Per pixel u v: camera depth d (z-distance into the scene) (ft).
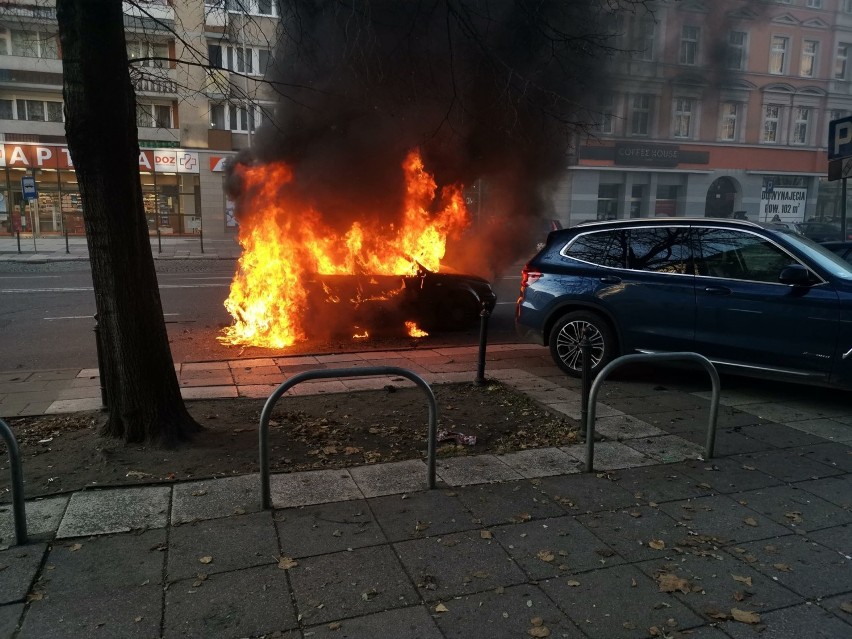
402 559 9.91
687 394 19.77
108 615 8.38
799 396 19.62
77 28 12.43
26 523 10.53
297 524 10.93
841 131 30.86
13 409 17.66
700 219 20.48
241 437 15.20
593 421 13.42
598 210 111.34
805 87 103.55
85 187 13.48
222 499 11.78
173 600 8.73
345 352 26.58
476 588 9.20
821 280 17.71
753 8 69.46
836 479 13.41
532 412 17.89
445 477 13.07
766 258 18.84
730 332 18.97
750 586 9.36
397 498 12.05
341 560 9.84
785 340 18.03
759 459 14.44
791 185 115.75
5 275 54.08
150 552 9.95
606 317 21.52
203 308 38.60
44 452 14.12
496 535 10.75
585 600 8.96
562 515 11.54
